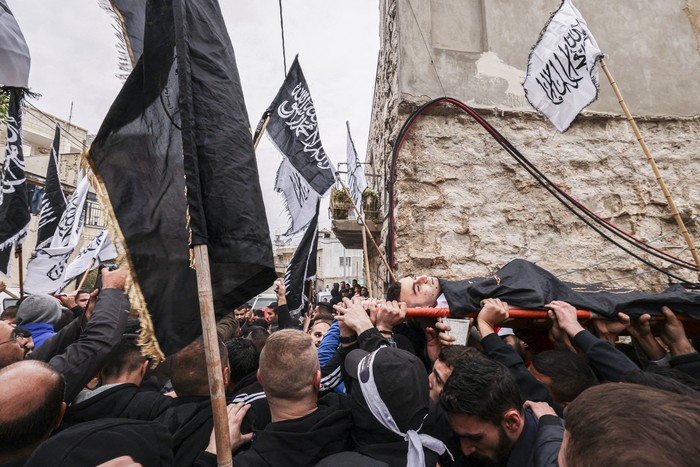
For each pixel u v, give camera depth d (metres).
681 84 5.98
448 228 5.32
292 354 1.63
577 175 5.57
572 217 5.46
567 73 3.10
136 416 1.90
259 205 1.53
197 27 1.55
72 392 1.73
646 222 5.52
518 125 5.63
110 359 1.92
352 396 1.64
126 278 1.44
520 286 2.24
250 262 1.45
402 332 2.61
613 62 5.91
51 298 3.31
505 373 1.52
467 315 2.29
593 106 5.79
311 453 1.50
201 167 1.44
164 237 1.54
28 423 1.28
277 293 4.18
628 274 5.38
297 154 4.03
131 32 1.67
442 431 1.77
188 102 1.41
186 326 1.48
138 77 1.55
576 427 0.74
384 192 6.84
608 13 6.04
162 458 1.31
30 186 6.93
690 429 0.64
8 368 1.37
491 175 5.48
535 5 5.94
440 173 5.41
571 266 5.32
